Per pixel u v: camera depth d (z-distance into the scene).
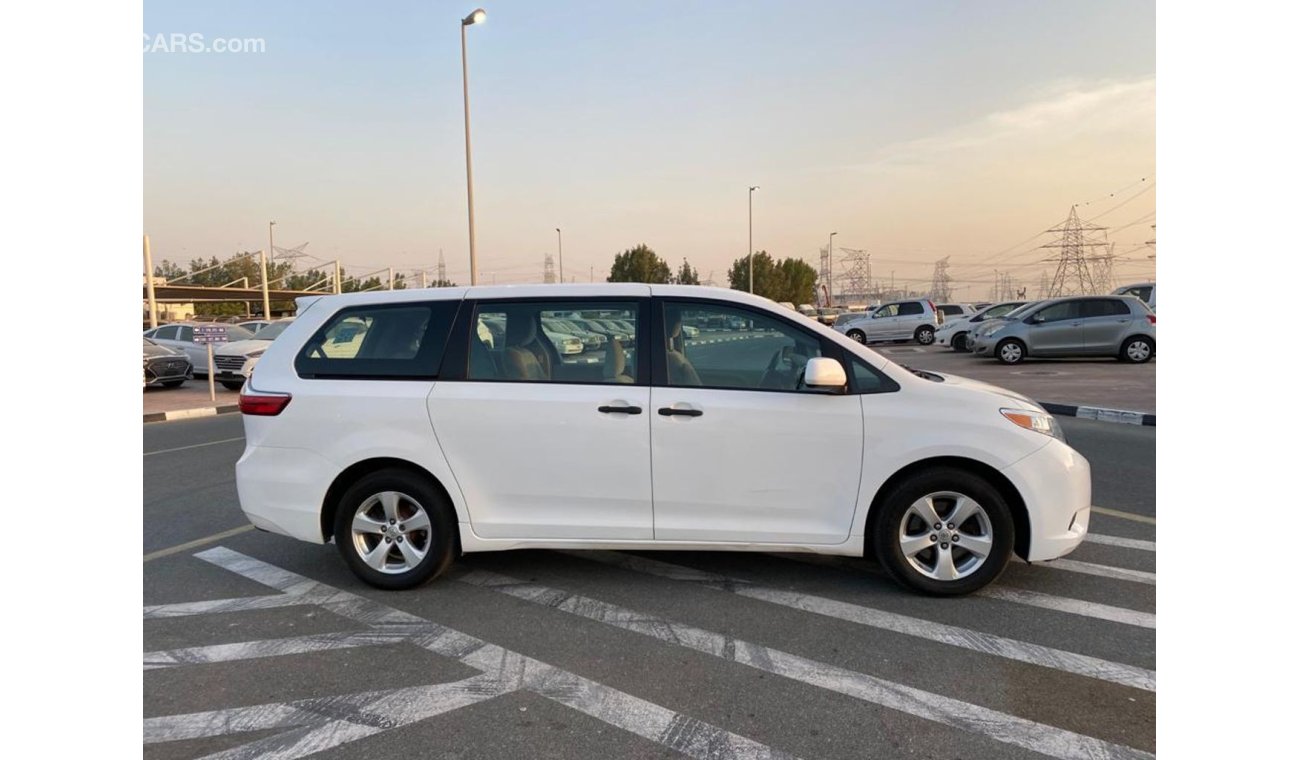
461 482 4.05
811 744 2.70
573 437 3.97
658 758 2.63
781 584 4.21
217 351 15.85
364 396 4.11
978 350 18.28
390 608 3.97
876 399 3.88
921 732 2.77
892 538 3.92
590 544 4.06
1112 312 16.53
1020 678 3.14
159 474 7.54
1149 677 3.13
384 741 2.76
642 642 3.53
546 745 2.72
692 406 3.90
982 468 3.87
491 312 4.17
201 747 2.73
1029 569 4.37
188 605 4.04
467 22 20.81
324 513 4.19
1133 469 6.95
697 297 4.09
